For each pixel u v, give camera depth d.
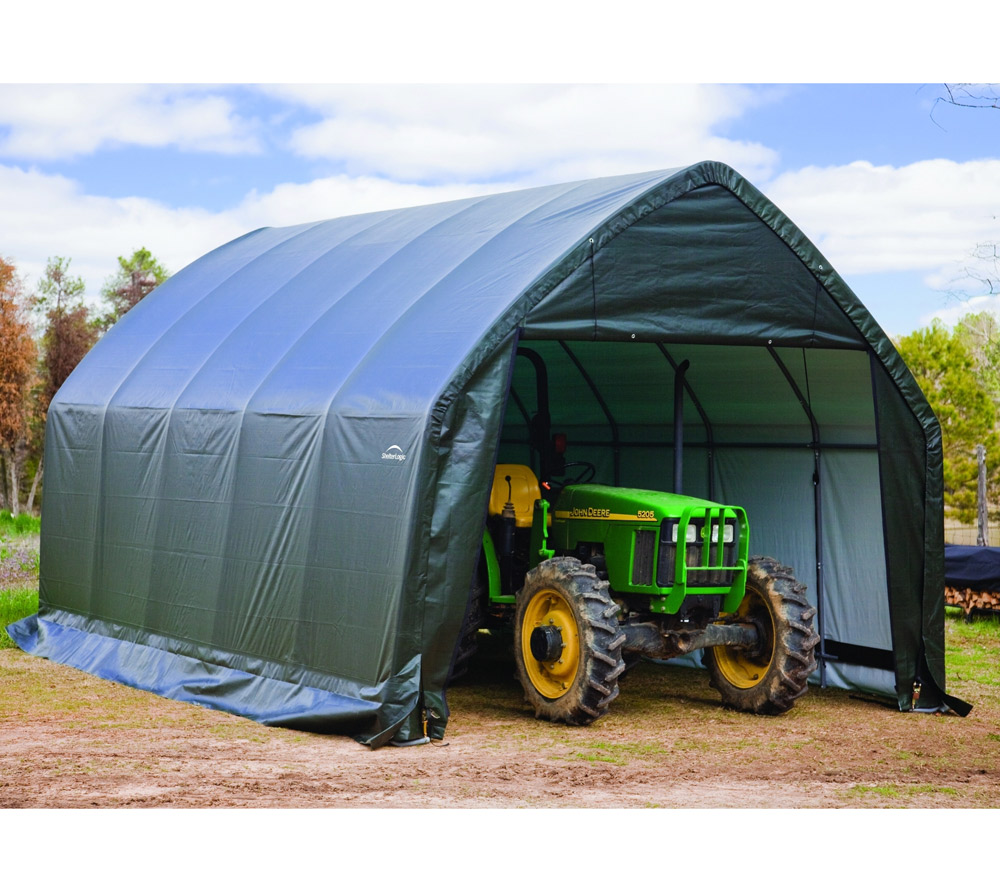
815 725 8.21
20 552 16.41
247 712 8.11
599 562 8.51
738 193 8.22
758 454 10.13
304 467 8.08
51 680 9.52
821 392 9.28
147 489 9.79
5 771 6.48
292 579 8.05
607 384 10.83
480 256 8.48
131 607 9.87
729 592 8.45
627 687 9.61
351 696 7.43
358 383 7.89
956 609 13.78
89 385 11.05
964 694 9.50
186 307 11.24
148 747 7.16
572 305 7.64
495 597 8.91
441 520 7.18
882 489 8.69
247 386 9.02
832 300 8.56
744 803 6.05
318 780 6.34
